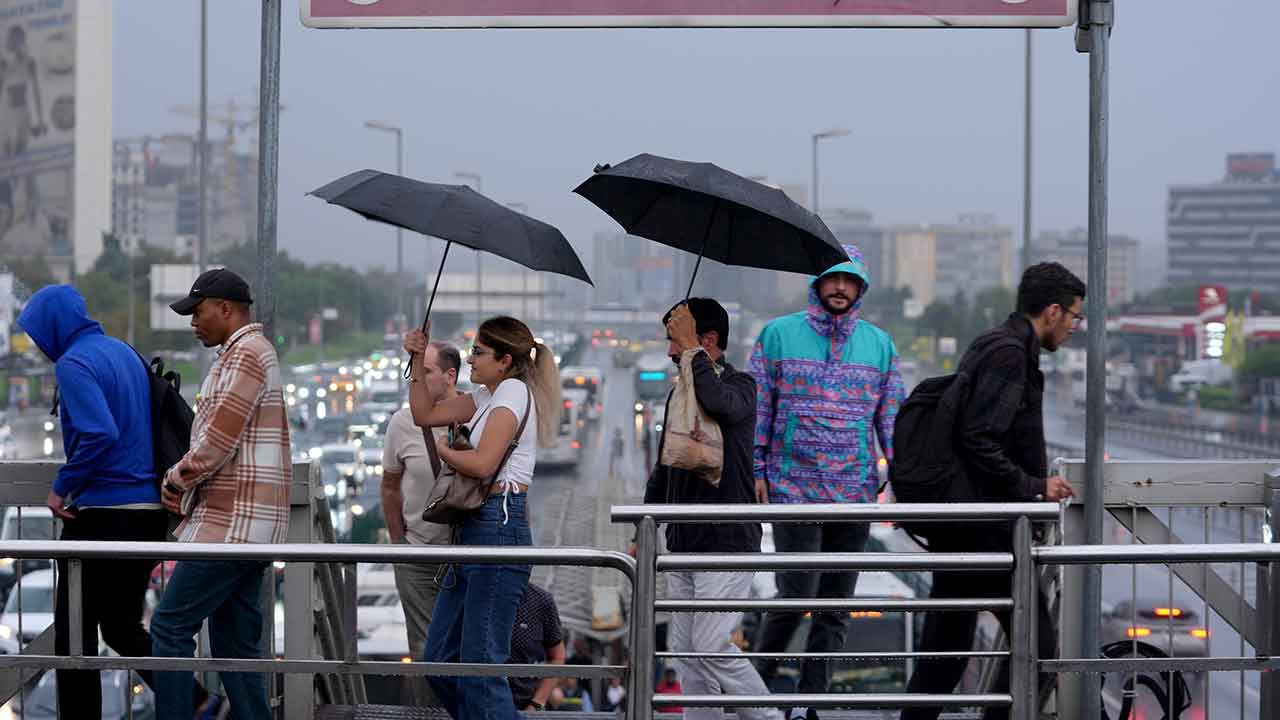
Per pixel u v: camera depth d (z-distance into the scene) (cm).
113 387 834
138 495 844
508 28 923
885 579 2888
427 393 821
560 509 5991
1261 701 834
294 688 912
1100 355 859
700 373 829
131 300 13362
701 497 845
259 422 811
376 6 923
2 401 15350
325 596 948
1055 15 898
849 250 983
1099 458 859
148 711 2138
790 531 984
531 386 811
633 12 923
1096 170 863
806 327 988
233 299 828
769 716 865
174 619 798
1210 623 855
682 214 867
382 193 780
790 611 732
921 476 838
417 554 721
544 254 771
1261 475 902
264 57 888
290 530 928
